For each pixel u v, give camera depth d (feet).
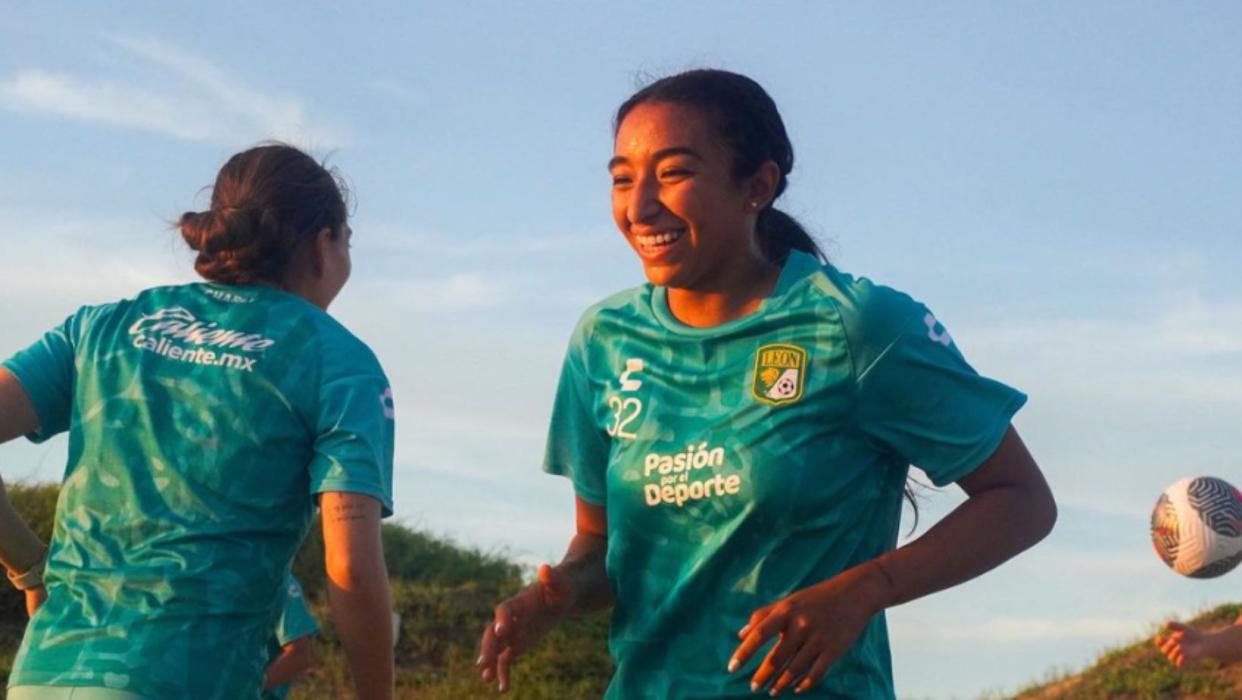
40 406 11.33
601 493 11.51
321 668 39.17
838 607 9.66
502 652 10.84
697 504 10.44
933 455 10.33
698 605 10.57
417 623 43.52
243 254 11.50
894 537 10.87
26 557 12.01
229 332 11.18
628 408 10.82
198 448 10.81
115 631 10.37
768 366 10.37
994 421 10.36
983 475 10.41
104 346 11.33
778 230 11.19
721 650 10.50
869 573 9.87
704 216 10.48
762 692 10.34
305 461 10.97
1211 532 16.98
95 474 10.91
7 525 11.89
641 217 10.56
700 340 10.61
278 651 11.52
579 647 42.27
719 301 10.78
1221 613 47.93
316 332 11.23
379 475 10.88
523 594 11.05
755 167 10.64
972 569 10.19
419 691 40.19
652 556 10.74
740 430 10.36
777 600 10.37
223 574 10.58
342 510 10.68
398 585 45.78
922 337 10.28
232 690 10.51
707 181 10.49
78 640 10.40
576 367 11.41
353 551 10.60
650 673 10.81
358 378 11.12
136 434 10.91
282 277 11.71
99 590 10.56
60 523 11.02
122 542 10.68
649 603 10.78
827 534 10.35
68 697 10.21
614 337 11.13
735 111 10.59
